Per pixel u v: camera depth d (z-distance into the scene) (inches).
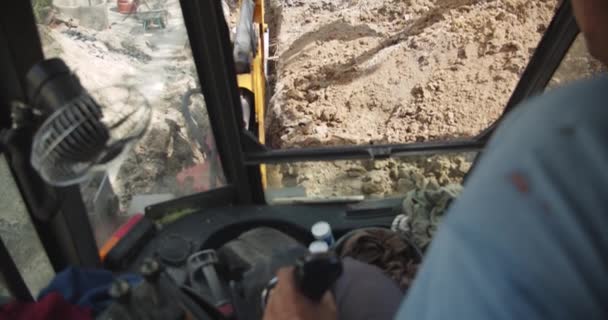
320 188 119.2
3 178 68.3
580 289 19.3
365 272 58.5
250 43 122.9
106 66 80.1
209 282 85.0
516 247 20.2
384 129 199.6
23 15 56.7
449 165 112.3
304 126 202.1
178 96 85.8
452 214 22.9
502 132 23.5
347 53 231.9
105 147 52.2
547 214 19.8
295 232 97.7
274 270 79.6
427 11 238.7
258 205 100.3
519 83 92.0
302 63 230.8
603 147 19.6
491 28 222.8
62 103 48.2
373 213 98.1
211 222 96.9
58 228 76.9
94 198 85.5
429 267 23.8
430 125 196.9
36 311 65.6
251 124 121.2
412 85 213.6
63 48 75.5
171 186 94.9
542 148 20.6
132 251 90.4
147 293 62.4
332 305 45.4
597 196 19.3
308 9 259.6
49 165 50.7
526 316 20.0
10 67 57.9
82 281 76.8
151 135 88.6
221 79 78.4
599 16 24.5
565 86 22.7
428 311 23.3
